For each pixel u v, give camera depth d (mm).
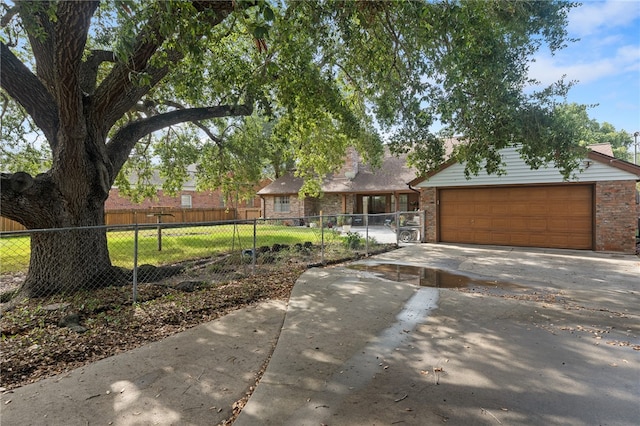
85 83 6176
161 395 2717
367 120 10750
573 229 11188
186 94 7484
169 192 11789
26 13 3789
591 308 5020
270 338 3918
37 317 4477
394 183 21156
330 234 15297
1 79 5102
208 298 5438
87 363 3264
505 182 12000
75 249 5824
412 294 5770
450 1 5164
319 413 2480
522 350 3547
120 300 5270
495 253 10734
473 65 5785
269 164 26266
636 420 2375
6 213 5215
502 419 2395
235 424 2363
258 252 9938
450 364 3242
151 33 3914
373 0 5000
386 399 2656
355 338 3900
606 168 10586
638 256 9961
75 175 5500
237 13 3602
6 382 2873
